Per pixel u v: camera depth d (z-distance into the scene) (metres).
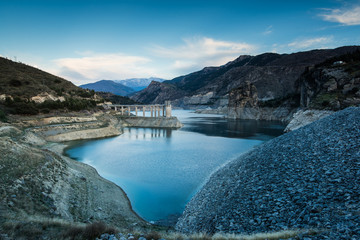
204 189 33.41
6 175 23.66
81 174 36.72
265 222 15.83
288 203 17.05
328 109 93.19
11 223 14.18
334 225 11.83
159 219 27.59
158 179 42.25
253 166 30.05
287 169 23.78
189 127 135.62
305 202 16.08
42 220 16.42
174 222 26.67
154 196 34.69
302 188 18.44
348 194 14.96
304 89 152.75
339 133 28.41
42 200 22.88
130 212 28.81
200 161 55.19
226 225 17.75
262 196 19.98
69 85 161.75
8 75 118.62
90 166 48.78
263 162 29.59
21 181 23.92
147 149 70.19
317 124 37.59
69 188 29.20
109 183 38.69
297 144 30.91
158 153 64.31
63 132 84.44
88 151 66.38
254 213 17.75
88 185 33.62
